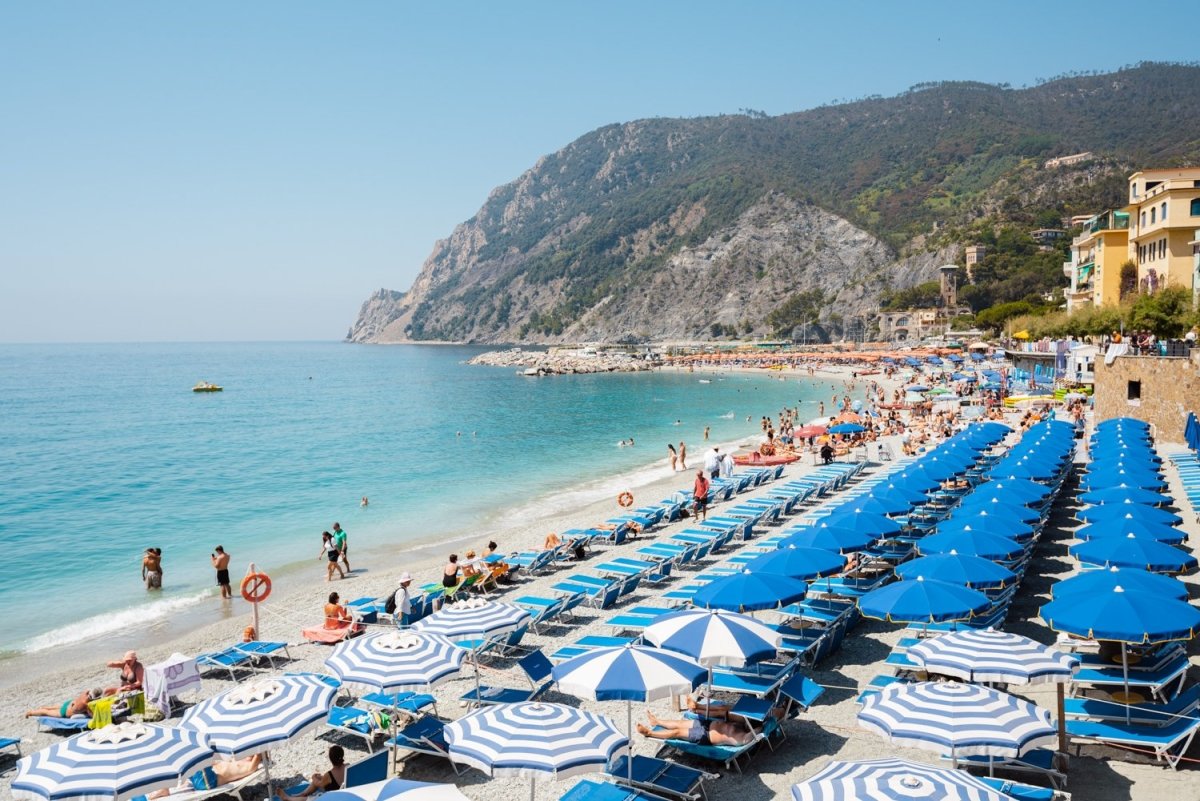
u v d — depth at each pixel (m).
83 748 9.17
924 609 12.66
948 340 156.50
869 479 36.41
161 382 150.38
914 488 23.19
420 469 47.09
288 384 142.50
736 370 162.75
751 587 14.08
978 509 19.22
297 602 22.36
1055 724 11.43
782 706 12.67
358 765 11.02
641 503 34.91
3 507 37.19
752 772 11.65
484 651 16.47
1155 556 14.77
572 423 73.00
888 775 7.73
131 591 24.31
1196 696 11.62
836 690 14.35
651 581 21.52
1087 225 96.69
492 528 31.80
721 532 24.81
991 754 8.65
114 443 62.00
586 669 10.54
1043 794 9.59
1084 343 65.19
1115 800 10.23
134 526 33.00
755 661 11.41
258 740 9.79
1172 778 10.69
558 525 31.02
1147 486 21.84
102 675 17.62
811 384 119.00
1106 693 12.39
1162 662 12.16
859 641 16.67
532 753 8.70
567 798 10.44
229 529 32.31
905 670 14.53
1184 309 52.69
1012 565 19.16
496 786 11.66
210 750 9.61
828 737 12.62
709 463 37.56
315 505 36.94
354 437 63.81
